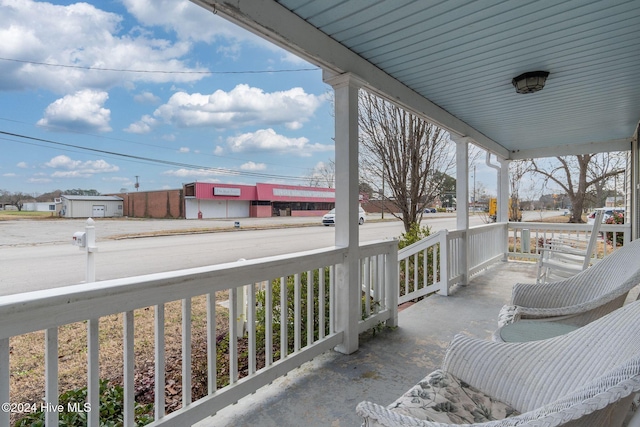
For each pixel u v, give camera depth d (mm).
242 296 3197
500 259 6547
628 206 6270
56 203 23391
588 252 3734
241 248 9305
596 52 2600
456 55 2633
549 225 6391
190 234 13516
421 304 3938
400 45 2471
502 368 1231
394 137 6383
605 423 838
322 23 2186
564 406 733
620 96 3574
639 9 2035
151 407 2082
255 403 1993
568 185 12164
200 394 2305
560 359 1187
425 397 1162
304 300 3012
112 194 27281
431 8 2018
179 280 1597
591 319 1963
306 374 2334
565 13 2076
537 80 2910
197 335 3332
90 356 1322
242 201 28312
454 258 4613
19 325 1134
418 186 6418
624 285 1865
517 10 2045
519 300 2209
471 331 3113
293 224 19094
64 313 1238
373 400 2016
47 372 1225
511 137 5500
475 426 816
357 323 2715
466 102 3760
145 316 3855
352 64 2559
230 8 1735
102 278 5598
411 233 5488
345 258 2631
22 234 12359
